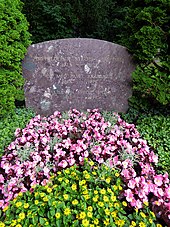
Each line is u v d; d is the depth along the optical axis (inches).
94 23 249.3
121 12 259.6
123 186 92.9
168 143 129.6
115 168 103.3
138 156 113.0
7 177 104.6
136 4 156.3
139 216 80.3
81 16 248.4
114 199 82.7
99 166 101.0
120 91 160.6
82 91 157.2
